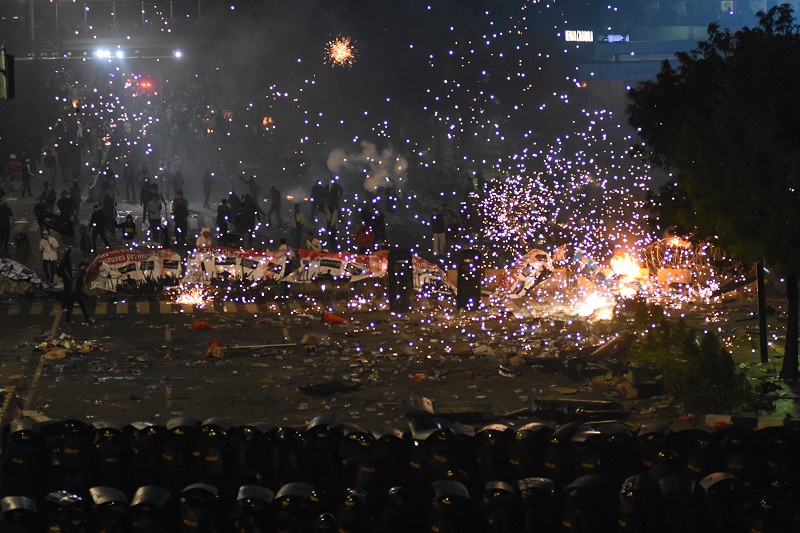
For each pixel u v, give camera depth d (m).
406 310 32.28
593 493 12.95
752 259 22.11
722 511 12.82
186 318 31.17
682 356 22.09
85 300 33.53
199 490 13.01
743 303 33.25
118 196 51.62
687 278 35.47
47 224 41.22
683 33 87.88
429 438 14.22
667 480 13.02
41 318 30.88
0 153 57.47
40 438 14.00
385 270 35.34
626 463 14.20
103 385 23.08
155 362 25.44
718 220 22.23
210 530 12.94
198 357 26.06
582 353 24.88
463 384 23.33
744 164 21.19
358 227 46.41
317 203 47.47
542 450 14.38
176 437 14.17
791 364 22.80
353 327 30.08
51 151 58.06
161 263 34.72
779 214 20.84
